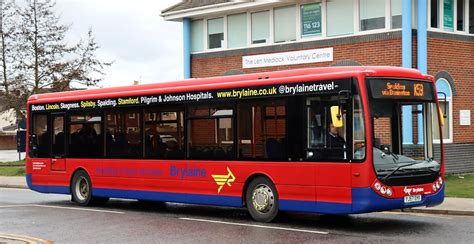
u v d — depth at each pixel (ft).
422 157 39.99
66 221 44.88
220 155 44.39
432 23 71.51
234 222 42.68
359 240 34.22
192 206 54.80
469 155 72.90
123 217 46.88
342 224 41.01
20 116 132.36
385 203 36.58
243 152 43.01
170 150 47.96
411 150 39.34
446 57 71.67
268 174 41.42
